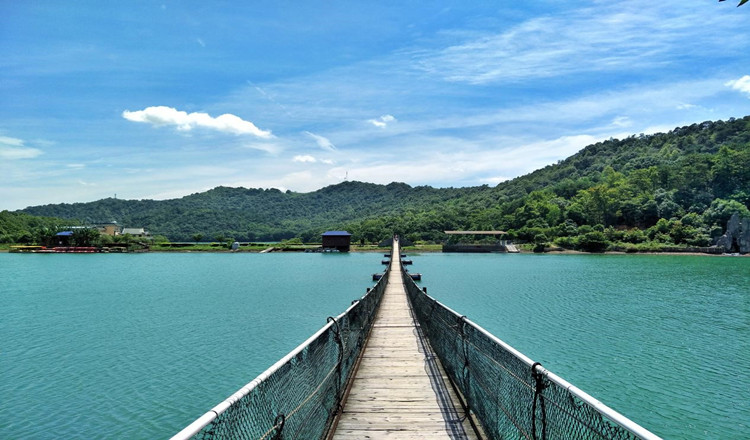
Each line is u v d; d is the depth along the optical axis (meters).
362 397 7.65
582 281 42.81
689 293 34.56
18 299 32.97
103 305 29.81
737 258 76.69
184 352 17.66
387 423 6.52
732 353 17.48
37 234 112.44
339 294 34.56
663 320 24.02
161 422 11.45
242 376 14.77
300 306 28.75
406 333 13.32
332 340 6.82
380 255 90.94
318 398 5.58
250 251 103.25
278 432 3.85
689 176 117.25
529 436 4.34
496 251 95.88
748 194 104.56
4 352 17.92
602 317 24.69
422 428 6.34
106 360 16.66
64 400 12.81
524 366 4.45
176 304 29.91
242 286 40.09
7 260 79.88
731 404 12.67
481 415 6.02
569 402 3.49
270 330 21.59
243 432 3.40
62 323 23.88
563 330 21.50
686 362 16.30
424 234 121.38
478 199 188.62
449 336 8.62
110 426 11.25
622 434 2.75
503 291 35.47
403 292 24.19
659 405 12.65
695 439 10.83
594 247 91.31
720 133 165.75
